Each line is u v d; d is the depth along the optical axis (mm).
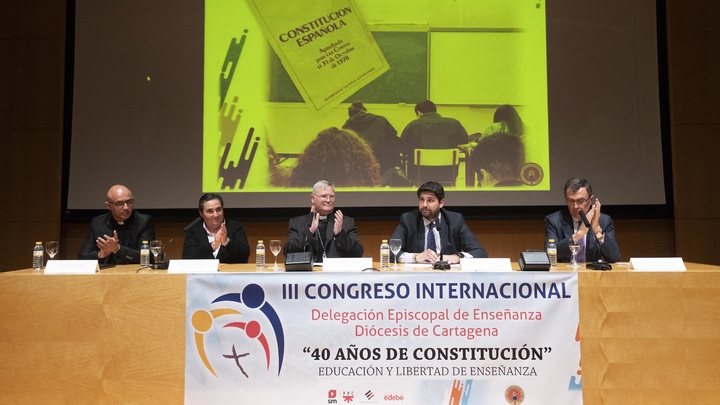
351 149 4121
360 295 2291
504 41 4152
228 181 4102
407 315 2285
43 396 2252
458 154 4121
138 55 4125
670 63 4160
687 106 4152
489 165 4109
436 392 2271
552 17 4156
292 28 4172
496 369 2271
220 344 2283
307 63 4160
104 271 2404
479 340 2277
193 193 4086
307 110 4141
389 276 2291
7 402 2246
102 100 4098
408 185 4105
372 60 4160
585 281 2285
